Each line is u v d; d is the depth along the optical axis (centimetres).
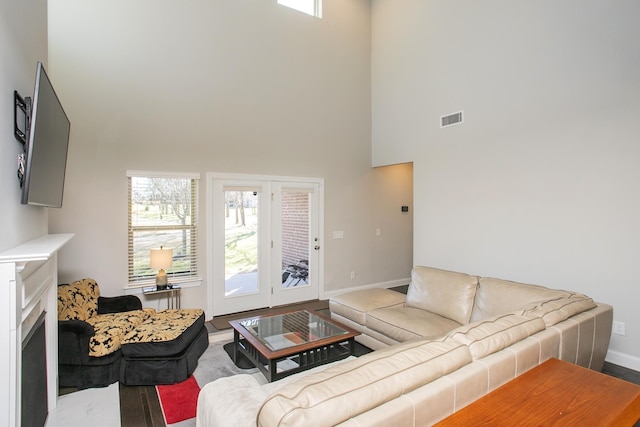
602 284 322
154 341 283
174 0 425
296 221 528
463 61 446
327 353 294
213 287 456
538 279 370
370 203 604
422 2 503
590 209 330
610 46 316
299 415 100
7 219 168
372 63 595
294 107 517
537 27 370
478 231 430
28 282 185
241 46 471
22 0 196
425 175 499
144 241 414
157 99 415
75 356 275
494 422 121
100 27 384
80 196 376
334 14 555
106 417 239
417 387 123
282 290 518
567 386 146
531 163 376
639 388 144
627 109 305
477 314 301
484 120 423
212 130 450
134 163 402
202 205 445
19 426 158
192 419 237
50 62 362
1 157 160
